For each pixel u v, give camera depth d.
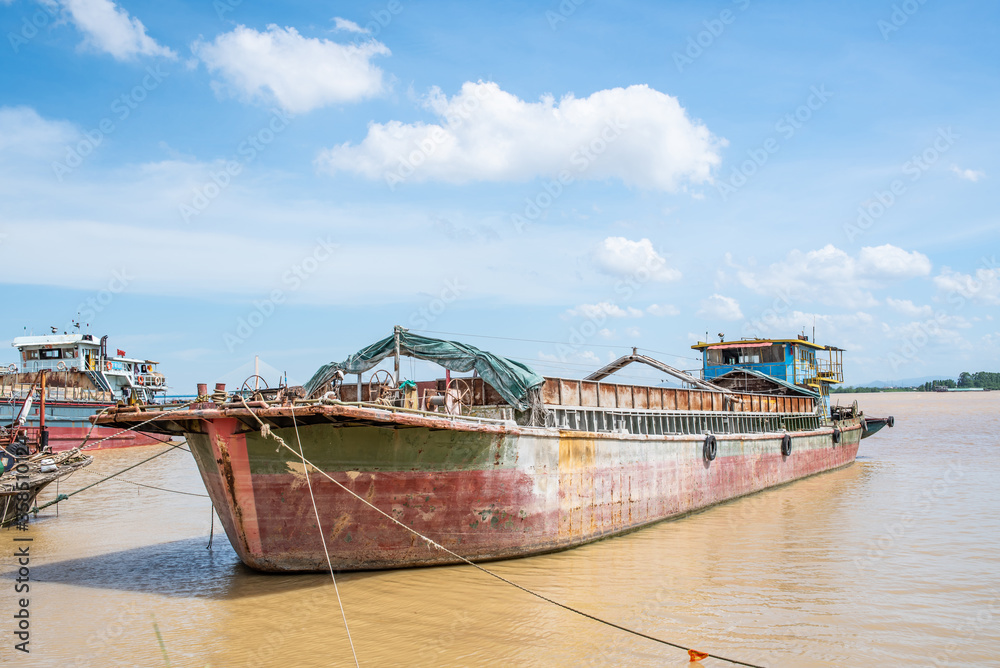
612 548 18.41
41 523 22.28
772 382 37.19
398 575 15.23
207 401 14.95
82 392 49.09
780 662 10.93
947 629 12.33
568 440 18.36
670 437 23.28
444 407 17.64
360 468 14.79
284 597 13.82
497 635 11.88
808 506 25.58
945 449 46.81
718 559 17.16
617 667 10.62
